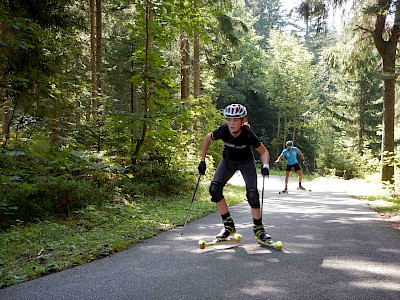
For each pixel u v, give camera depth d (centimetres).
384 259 444
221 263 429
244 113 474
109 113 1055
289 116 4862
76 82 1113
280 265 419
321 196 1271
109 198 835
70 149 851
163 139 1107
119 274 397
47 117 883
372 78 1448
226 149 499
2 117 992
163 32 1088
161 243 537
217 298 328
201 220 736
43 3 928
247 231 609
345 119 3250
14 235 542
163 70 1105
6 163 650
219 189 504
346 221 712
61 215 695
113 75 1864
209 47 1995
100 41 1717
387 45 1512
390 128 1543
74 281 377
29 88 907
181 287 355
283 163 4378
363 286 354
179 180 1093
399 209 862
